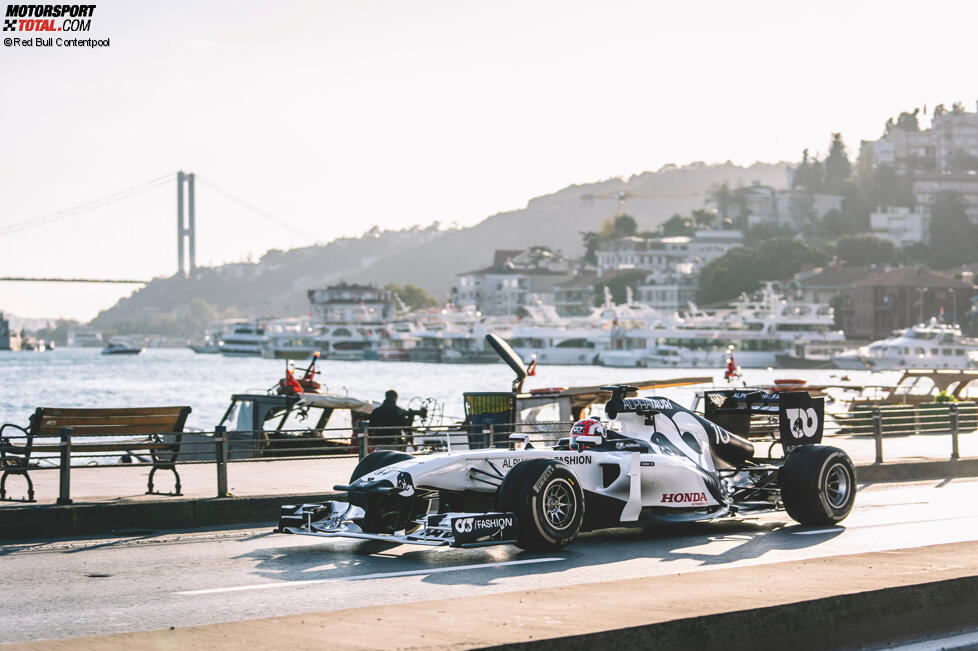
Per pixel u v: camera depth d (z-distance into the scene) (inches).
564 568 373.4
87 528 471.2
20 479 621.9
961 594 297.1
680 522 433.1
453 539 377.1
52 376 5354.3
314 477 640.4
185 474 658.2
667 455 443.2
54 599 330.3
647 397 457.1
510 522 390.0
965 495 605.9
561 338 6791.3
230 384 4266.7
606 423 445.7
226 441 521.0
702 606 271.3
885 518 502.0
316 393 866.1
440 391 3457.2
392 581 354.6
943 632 292.2
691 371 5969.5
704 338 6210.6
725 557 392.5
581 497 406.3
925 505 554.6
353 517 416.5
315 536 423.2
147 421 557.9
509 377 4945.9
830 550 407.5
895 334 6190.9
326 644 244.1
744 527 474.3
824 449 474.6
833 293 7347.4
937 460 737.0
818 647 272.4
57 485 587.5
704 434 465.4
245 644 245.3
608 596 291.7
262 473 669.3
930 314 6791.3
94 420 548.4
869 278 7012.8
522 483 394.6
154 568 384.5
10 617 305.9
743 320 6284.5
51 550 426.9
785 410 490.3
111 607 318.3
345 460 765.3
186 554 416.2
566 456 412.5
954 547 370.6
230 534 470.9
